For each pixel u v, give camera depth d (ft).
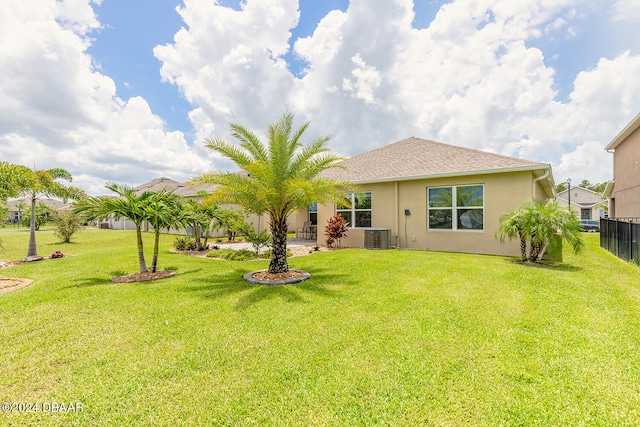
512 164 33.30
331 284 20.88
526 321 13.69
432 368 9.85
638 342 11.53
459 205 36.96
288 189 22.76
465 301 16.66
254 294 18.67
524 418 7.57
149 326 13.74
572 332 12.48
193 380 9.43
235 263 31.53
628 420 7.46
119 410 8.11
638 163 48.21
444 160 40.86
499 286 19.66
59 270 27.96
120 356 11.00
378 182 42.68
